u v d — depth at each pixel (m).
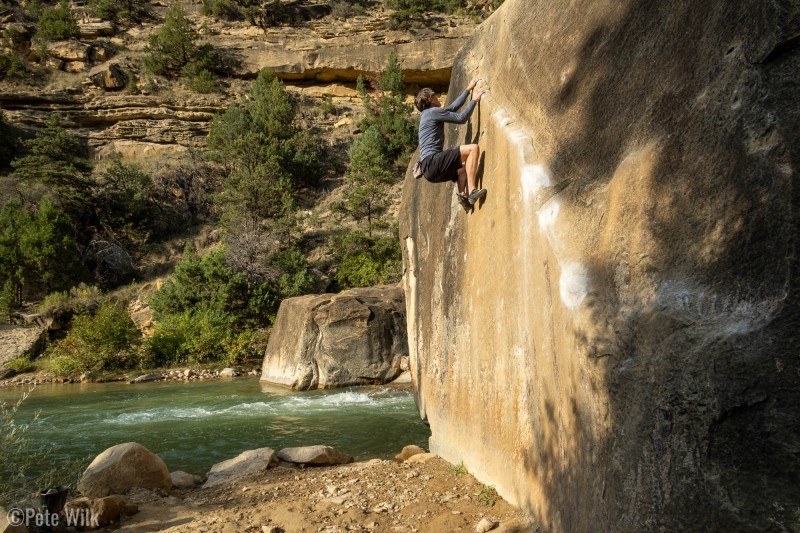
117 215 39.50
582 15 3.97
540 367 3.84
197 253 39.06
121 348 24.61
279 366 18.59
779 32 2.26
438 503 4.93
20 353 25.66
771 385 2.05
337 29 58.34
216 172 45.25
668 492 2.34
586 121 3.63
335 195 43.72
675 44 2.93
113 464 6.21
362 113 52.50
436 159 5.38
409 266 8.84
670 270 2.62
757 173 2.29
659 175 2.81
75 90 49.81
